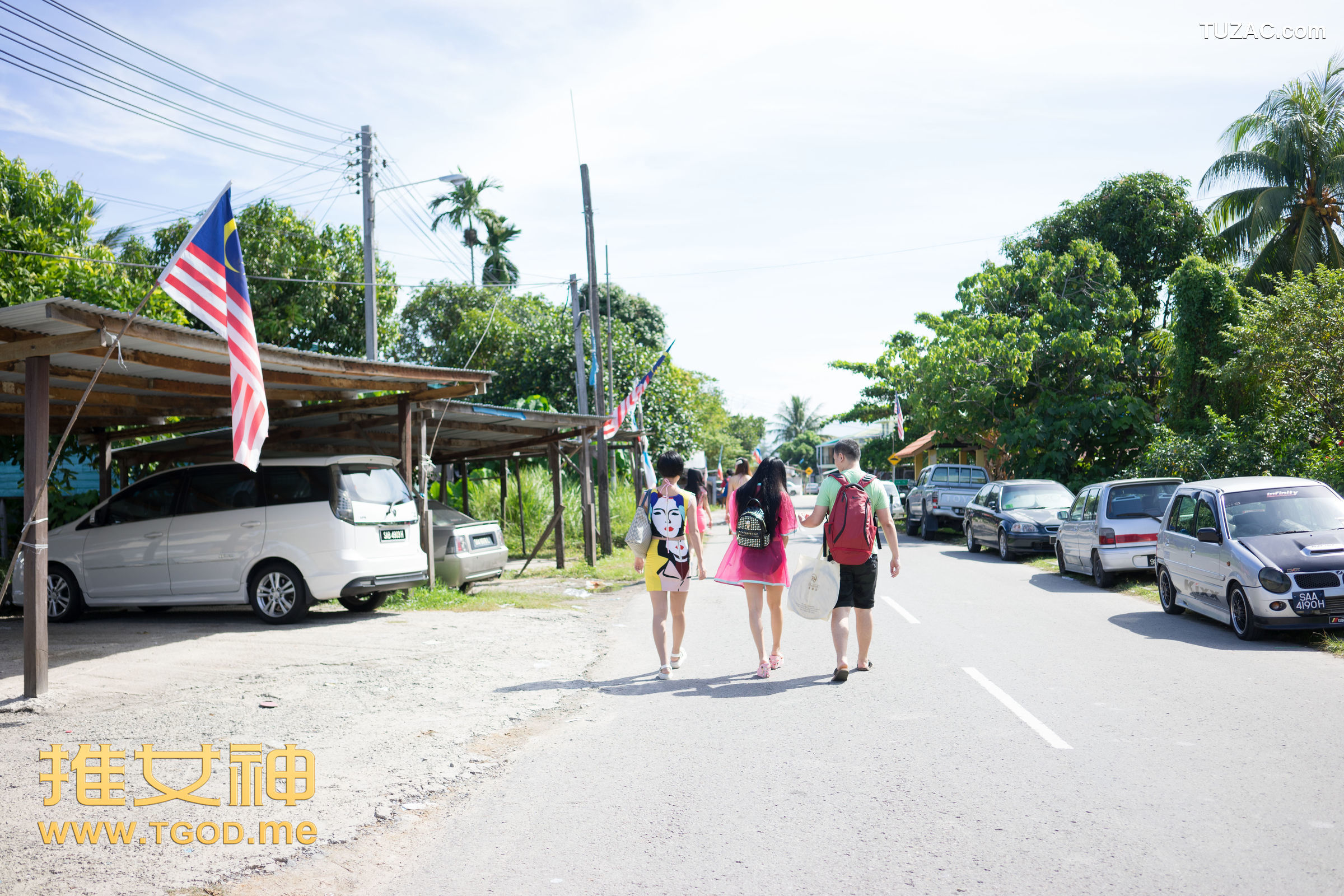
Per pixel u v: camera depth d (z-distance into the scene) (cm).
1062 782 504
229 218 764
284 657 905
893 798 489
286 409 1302
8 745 614
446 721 679
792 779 527
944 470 2766
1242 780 498
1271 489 1006
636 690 774
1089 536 1429
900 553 2097
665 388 3578
